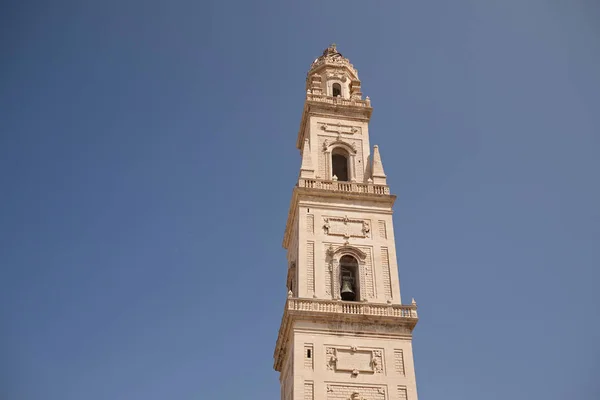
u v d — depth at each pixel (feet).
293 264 223.92
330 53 288.71
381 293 210.18
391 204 228.84
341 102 256.93
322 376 190.29
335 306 202.49
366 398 189.06
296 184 229.45
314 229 219.82
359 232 221.66
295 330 196.34
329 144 245.65
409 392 191.31
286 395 206.28
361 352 196.13
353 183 231.50
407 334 200.75
